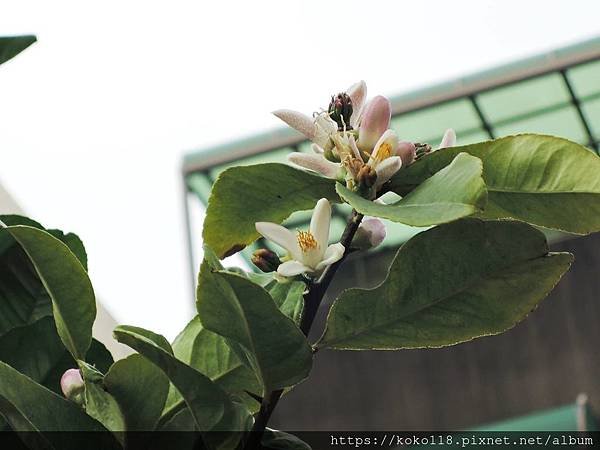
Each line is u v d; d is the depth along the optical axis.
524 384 6.82
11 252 0.67
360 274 6.91
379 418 6.98
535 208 0.62
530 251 0.59
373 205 0.59
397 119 5.93
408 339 0.61
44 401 0.60
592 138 6.15
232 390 0.65
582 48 5.57
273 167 0.63
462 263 0.60
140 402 0.61
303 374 0.59
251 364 0.60
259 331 0.57
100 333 1.87
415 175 0.63
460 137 6.23
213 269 0.57
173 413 0.62
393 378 7.07
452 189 0.57
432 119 5.98
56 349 0.66
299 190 0.64
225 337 0.59
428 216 0.57
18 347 0.66
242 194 0.64
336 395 7.10
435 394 6.97
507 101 5.84
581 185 0.61
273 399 0.59
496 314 0.61
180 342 0.65
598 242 6.89
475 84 5.72
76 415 0.60
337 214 5.12
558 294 6.91
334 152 0.65
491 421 6.80
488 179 0.62
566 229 0.63
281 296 0.63
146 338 0.57
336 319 0.61
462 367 7.00
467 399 6.90
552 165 0.62
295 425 7.07
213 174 6.16
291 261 0.63
